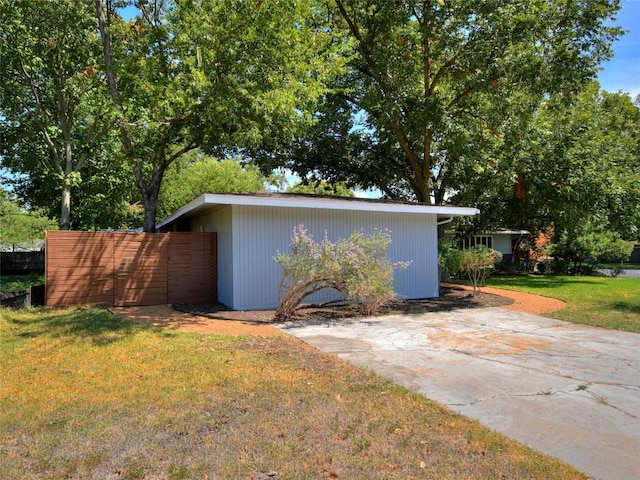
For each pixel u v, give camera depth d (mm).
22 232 22500
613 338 7016
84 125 18844
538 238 25844
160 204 25125
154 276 10836
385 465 2900
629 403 4059
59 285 10109
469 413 3803
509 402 4074
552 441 3260
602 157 18016
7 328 7242
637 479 2723
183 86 11039
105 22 12781
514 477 2754
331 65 13422
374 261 9156
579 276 20859
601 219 18469
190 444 3164
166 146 13289
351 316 9117
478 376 4887
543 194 18188
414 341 6715
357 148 18984
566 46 13266
